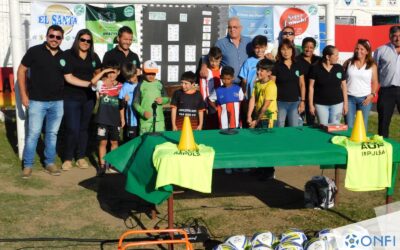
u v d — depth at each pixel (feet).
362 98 25.90
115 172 25.34
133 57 25.79
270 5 27.78
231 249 15.47
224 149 16.76
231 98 24.40
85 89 25.11
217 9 27.91
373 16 52.60
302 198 22.20
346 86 25.30
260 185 24.03
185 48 27.99
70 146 25.48
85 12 26.73
